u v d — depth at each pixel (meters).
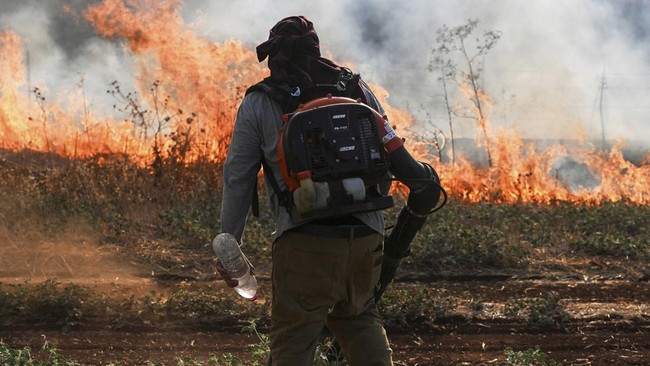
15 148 15.49
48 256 8.73
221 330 7.06
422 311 7.29
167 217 9.95
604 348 6.82
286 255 4.40
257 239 9.19
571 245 9.60
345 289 4.45
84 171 11.33
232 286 4.55
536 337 7.03
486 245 9.04
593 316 7.43
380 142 4.35
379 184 4.56
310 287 4.38
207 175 11.77
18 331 6.89
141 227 9.91
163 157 11.86
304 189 4.23
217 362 6.02
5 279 8.16
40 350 6.53
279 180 4.45
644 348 6.84
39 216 9.88
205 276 8.53
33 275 8.32
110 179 11.20
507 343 6.90
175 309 7.29
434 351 6.74
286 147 4.28
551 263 9.04
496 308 7.53
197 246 9.32
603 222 10.52
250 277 4.61
